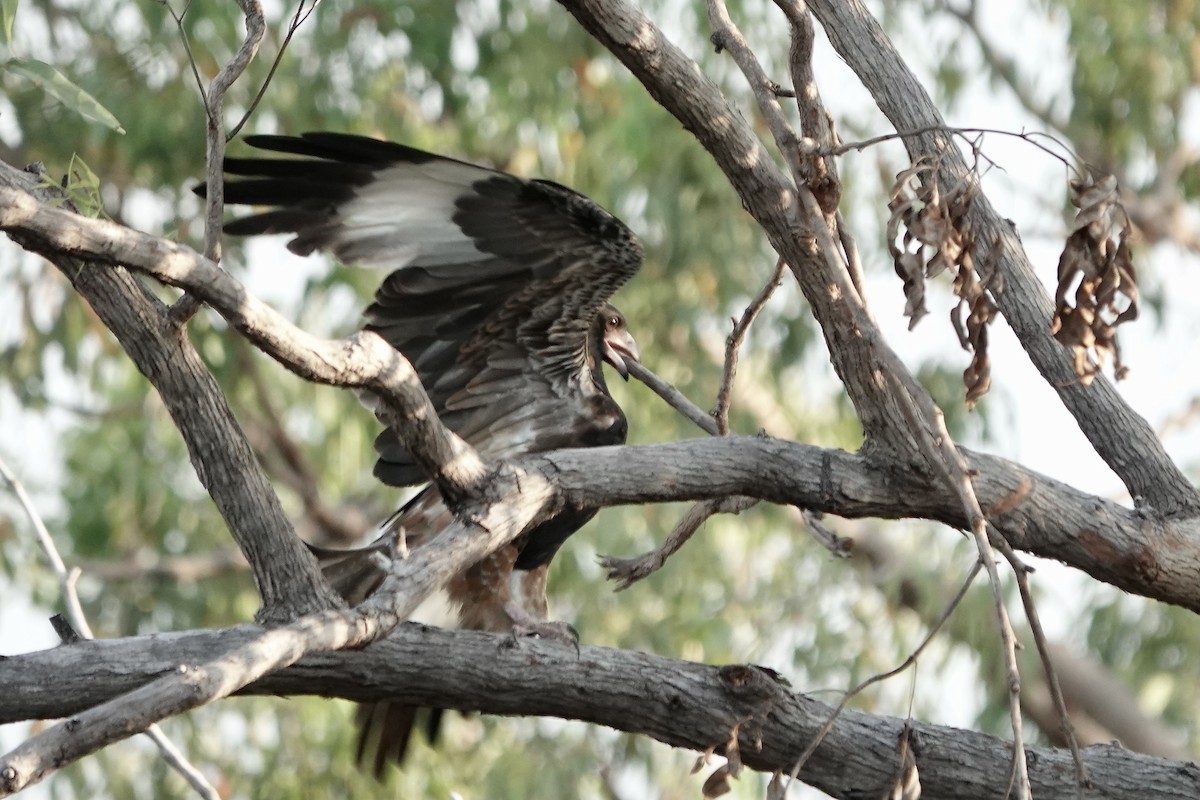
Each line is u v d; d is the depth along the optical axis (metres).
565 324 10.66
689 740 8.59
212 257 7.16
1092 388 9.16
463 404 10.84
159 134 17.80
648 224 18.30
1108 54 19.81
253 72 18.23
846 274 6.98
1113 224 6.81
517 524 8.17
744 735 8.53
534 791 17.42
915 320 6.78
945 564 18.78
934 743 8.61
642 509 18.81
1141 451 9.02
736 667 8.55
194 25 17.80
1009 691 6.20
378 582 9.73
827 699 18.38
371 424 20.05
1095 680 21.62
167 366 7.78
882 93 9.22
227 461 7.96
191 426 7.90
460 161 9.74
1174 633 19.38
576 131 19.28
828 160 7.29
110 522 19.50
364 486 22.56
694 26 18.03
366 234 9.93
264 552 8.10
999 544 6.86
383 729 9.86
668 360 18.83
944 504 8.51
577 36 18.80
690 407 10.20
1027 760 8.60
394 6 18.39
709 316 18.64
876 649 18.91
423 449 7.89
